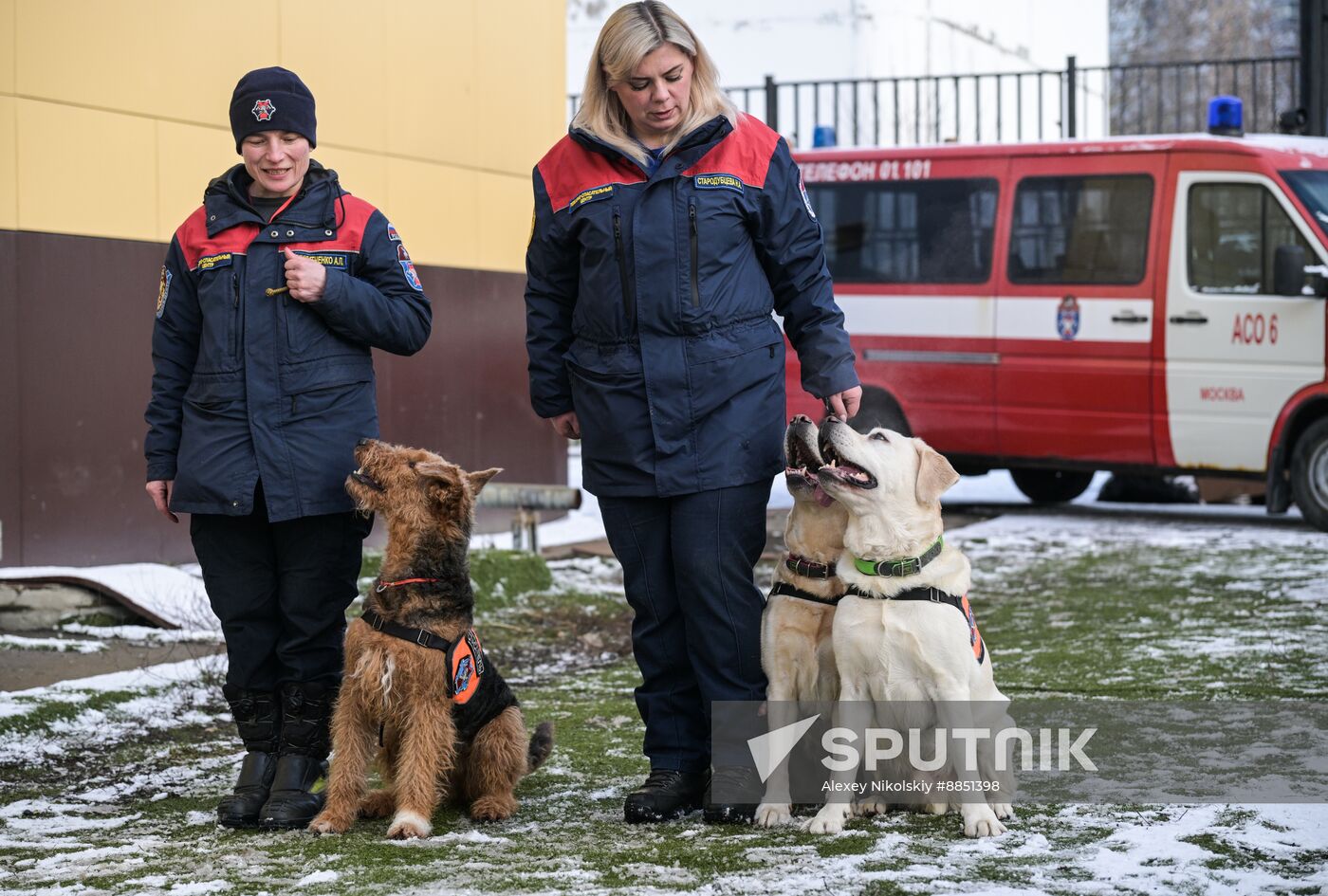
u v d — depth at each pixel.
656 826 4.87
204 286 5.06
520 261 13.08
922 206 14.25
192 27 10.22
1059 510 15.05
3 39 9.06
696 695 5.12
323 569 5.08
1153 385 13.12
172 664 7.70
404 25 11.74
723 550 4.95
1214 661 7.61
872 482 4.72
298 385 5.00
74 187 9.52
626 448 4.95
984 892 3.87
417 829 4.72
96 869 4.34
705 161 4.93
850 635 4.75
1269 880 3.96
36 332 9.30
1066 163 13.59
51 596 8.52
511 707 5.16
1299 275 12.35
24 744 6.25
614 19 4.87
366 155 11.42
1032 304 13.68
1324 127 15.58
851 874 4.11
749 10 21.73
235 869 4.32
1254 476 12.88
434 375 12.02
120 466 9.85
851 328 14.55
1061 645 8.34
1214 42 42.78
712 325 4.90
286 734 5.09
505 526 12.77
